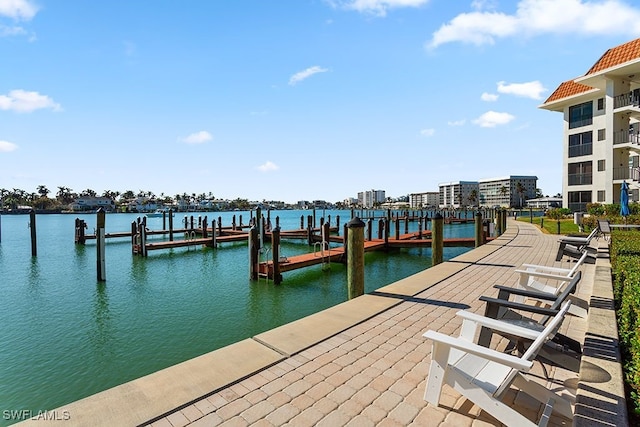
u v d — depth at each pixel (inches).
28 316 359.6
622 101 1003.9
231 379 132.0
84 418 107.5
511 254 454.3
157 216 3395.7
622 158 1024.9
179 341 293.7
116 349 278.1
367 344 166.6
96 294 447.8
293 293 443.8
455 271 337.1
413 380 133.3
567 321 189.6
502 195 4785.9
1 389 221.1
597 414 79.6
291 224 2102.6
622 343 117.3
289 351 156.9
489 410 100.1
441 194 6107.3
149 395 120.6
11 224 2134.6
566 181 1288.1
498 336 173.0
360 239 257.3
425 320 200.1
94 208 4451.3
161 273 581.0
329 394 123.4
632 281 186.5
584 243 341.1
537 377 134.6
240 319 347.6
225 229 1341.0
